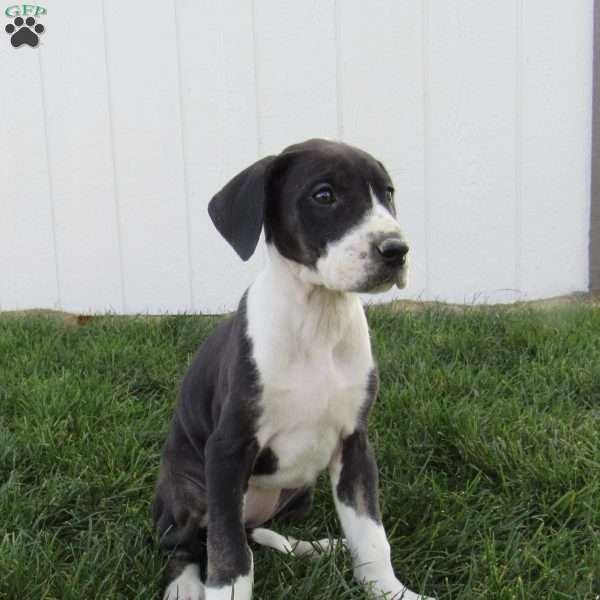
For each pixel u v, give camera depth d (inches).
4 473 52.2
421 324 74.7
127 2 84.1
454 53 83.8
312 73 84.9
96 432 56.3
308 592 40.4
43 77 86.3
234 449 41.1
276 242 41.9
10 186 88.7
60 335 76.7
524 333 70.3
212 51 84.9
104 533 46.2
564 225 86.0
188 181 87.1
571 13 82.7
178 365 68.2
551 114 84.4
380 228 39.1
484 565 42.3
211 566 40.1
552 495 47.8
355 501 42.7
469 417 54.2
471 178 85.8
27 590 40.4
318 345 41.4
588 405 59.1
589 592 40.6
